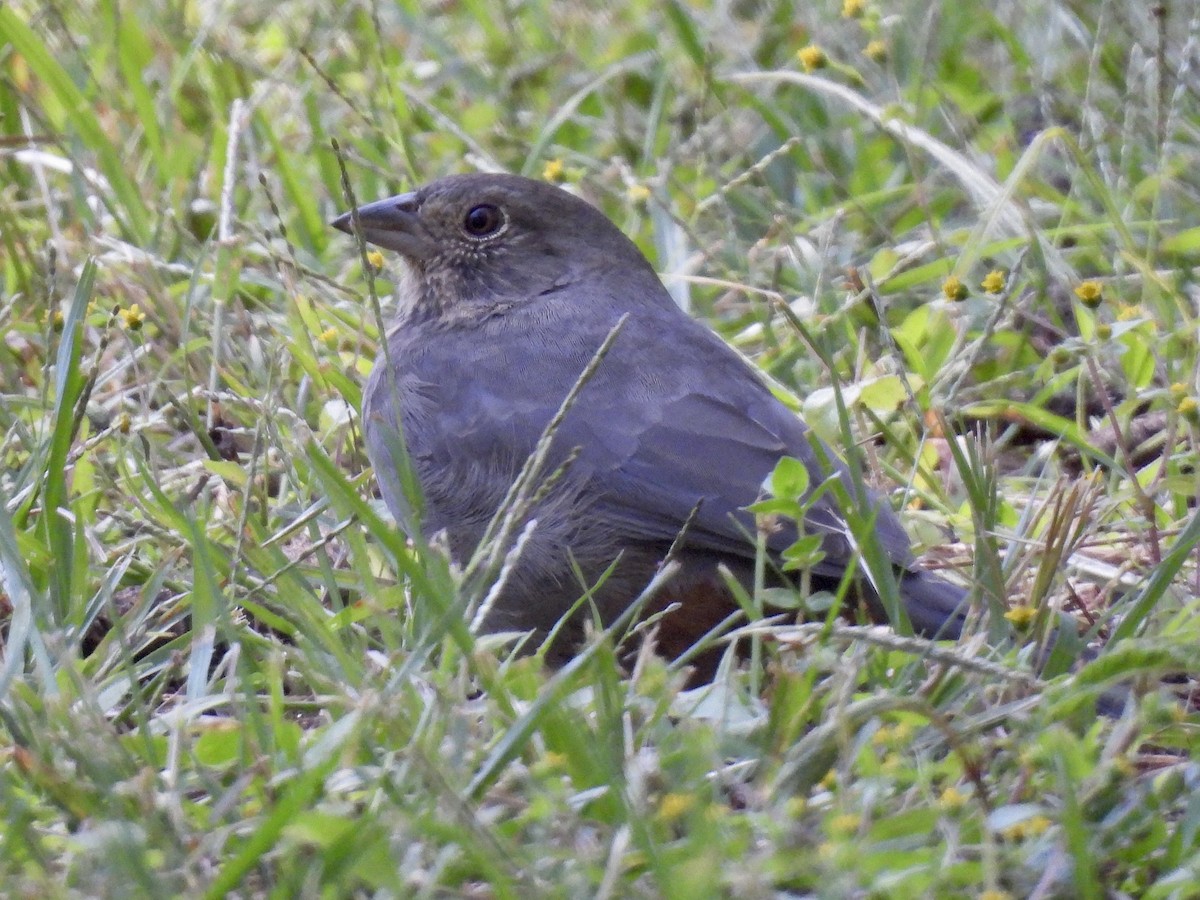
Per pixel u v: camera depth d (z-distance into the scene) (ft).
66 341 27.86
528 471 23.90
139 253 37.29
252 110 40.29
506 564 23.27
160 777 20.31
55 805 20.15
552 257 32.24
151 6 46.14
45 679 22.48
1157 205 36.88
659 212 39.60
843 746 20.35
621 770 20.34
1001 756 21.65
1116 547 29.86
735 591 24.41
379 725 21.44
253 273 37.96
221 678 25.40
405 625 25.46
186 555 28.12
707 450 28.27
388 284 38.91
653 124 42.37
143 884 17.65
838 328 36.32
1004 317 36.81
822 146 43.75
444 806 18.95
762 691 24.02
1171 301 35.01
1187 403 29.73
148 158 42.42
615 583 28.37
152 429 33.55
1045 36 45.01
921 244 38.22
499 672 21.95
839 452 31.24
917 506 31.60
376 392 31.09
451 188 32.17
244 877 18.78
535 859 18.81
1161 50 37.14
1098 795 20.39
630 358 29.84
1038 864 19.31
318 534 29.12
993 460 30.71
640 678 22.75
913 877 18.39
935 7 42.01
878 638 22.07
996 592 25.55
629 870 19.06
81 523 25.72
